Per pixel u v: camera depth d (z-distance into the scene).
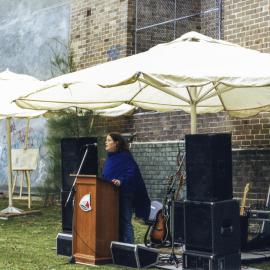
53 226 15.27
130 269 10.11
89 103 12.29
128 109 14.92
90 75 9.95
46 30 22.78
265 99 12.28
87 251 10.52
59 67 20.67
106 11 19.66
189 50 10.05
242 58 9.91
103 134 18.61
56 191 19.06
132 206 11.27
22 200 21.56
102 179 10.49
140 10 19.05
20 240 13.17
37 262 10.70
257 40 14.75
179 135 16.64
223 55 9.93
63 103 12.28
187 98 12.23
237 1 15.29
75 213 10.66
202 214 9.13
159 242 12.02
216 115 15.62
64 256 11.27
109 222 10.59
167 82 9.17
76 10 21.06
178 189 12.68
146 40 19.11
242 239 11.10
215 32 19.00
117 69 9.80
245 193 13.20
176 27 19.48
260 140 14.44
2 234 14.02
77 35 20.91
